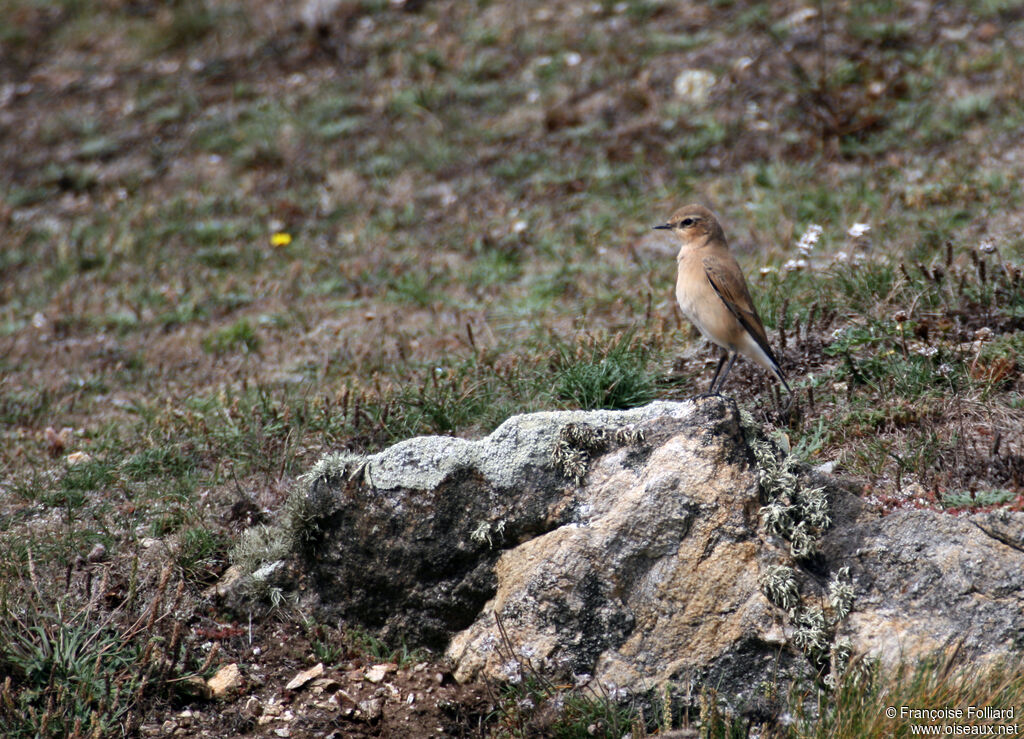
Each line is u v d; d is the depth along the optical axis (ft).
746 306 30.35
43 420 41.83
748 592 24.38
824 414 33.35
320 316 50.47
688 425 26.37
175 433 37.14
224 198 65.41
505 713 25.03
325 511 28.32
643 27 75.25
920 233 45.62
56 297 56.08
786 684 23.89
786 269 42.55
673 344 40.04
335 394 38.50
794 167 56.59
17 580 28.66
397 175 64.90
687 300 31.04
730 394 35.58
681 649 24.52
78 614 26.73
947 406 32.37
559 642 25.30
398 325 47.91
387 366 42.45
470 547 27.07
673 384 37.14
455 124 69.00
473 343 40.24
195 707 25.63
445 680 26.66
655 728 24.18
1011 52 62.64
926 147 55.98
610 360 36.68
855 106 59.57
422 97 71.51
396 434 35.42
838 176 54.80
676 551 25.03
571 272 50.67
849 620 24.12
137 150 72.74
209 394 41.75
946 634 23.40
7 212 65.62
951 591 23.86
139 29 89.20
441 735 25.12
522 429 27.45
